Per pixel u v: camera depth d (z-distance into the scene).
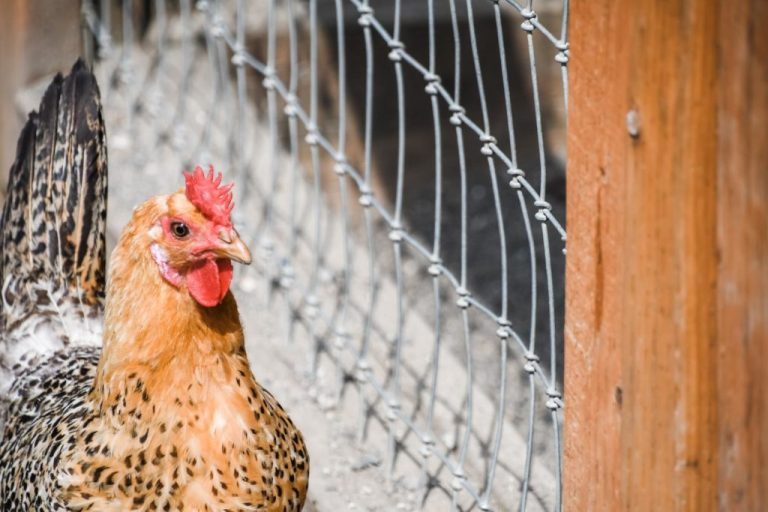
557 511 3.75
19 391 4.57
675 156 2.72
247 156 6.55
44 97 5.05
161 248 3.51
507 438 4.78
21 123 6.37
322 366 5.29
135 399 3.58
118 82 7.18
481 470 4.61
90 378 4.46
